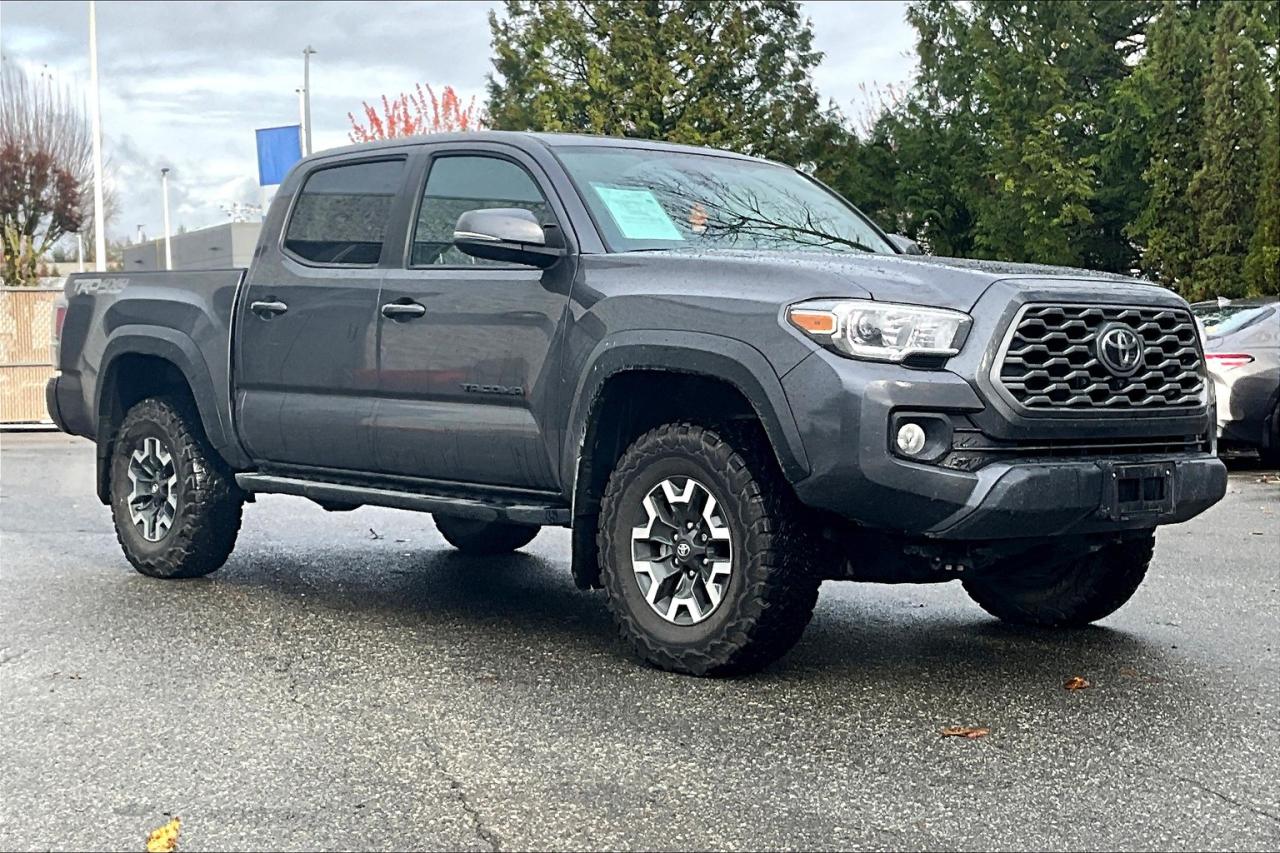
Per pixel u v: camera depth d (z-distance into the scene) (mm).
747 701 4688
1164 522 5023
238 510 7004
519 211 5309
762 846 3365
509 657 5359
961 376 4574
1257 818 3570
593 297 5195
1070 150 28125
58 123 40062
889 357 4535
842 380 4516
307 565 7625
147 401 7129
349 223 6281
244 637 5723
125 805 3670
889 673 5105
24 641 5633
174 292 6906
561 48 28984
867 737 4277
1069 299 4750
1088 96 29359
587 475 5258
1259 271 22453
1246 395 12531
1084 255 28641
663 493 5062
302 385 6266
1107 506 4742
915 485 4492
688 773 3916
